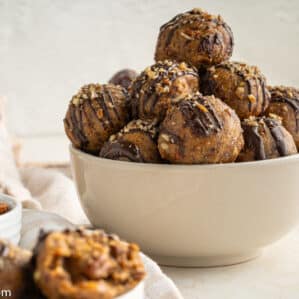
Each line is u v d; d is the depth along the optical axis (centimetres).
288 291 44
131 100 48
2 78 99
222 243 46
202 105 44
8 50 98
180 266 47
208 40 49
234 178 44
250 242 46
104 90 49
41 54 99
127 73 65
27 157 79
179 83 47
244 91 47
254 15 100
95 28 100
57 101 101
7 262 32
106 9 99
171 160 44
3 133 67
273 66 101
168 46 50
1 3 97
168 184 44
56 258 31
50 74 100
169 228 45
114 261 32
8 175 60
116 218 46
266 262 48
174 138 44
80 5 98
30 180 60
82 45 100
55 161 75
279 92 50
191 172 44
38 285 32
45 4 98
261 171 44
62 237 32
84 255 32
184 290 44
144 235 46
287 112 49
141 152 45
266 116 49
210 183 44
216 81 48
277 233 46
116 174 45
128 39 100
